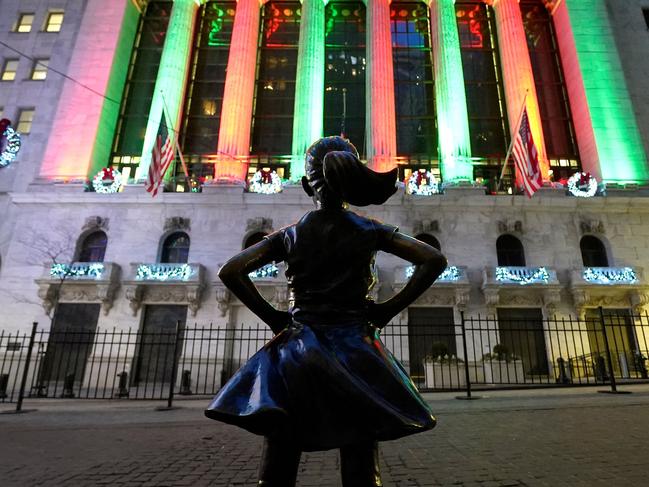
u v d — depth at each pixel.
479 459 4.87
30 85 30.47
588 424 6.98
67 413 10.34
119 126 31.05
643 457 4.77
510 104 29.25
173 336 24.06
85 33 31.16
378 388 1.30
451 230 25.95
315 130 28.86
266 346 1.47
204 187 26.88
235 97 29.17
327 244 1.58
